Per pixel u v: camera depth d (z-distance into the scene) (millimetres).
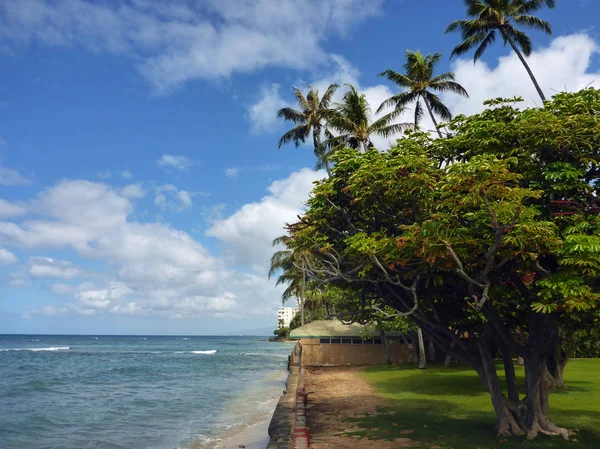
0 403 22812
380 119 35688
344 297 28328
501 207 8406
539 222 8336
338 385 22328
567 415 13188
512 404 11047
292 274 68750
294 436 11172
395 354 35531
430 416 13930
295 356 39156
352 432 11914
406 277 10445
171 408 20906
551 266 9781
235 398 24250
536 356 10680
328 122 37062
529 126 9406
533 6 30875
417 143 11672
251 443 13578
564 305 8305
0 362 54219
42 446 13742
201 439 14453
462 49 32406
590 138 9266
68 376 37219
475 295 9578
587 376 22688
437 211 9688
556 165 9227
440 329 11523
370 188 10164
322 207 11594
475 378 23328
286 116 41031
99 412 19859
